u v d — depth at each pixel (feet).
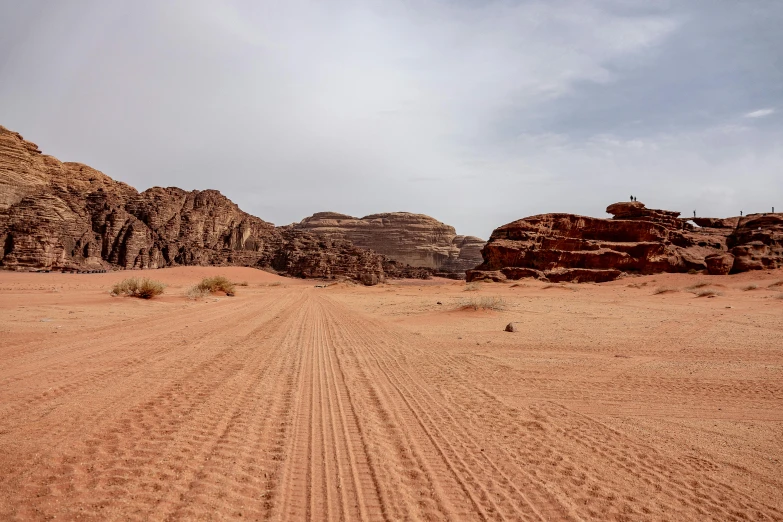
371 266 543.80
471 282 258.98
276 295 179.42
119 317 69.56
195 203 555.28
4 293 126.31
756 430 23.08
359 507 14.51
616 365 38.91
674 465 18.60
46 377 29.45
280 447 19.17
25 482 14.80
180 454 17.62
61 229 403.13
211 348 43.24
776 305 93.45
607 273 265.13
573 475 17.42
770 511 15.01
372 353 43.78
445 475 17.15
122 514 13.15
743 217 357.00
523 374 35.17
